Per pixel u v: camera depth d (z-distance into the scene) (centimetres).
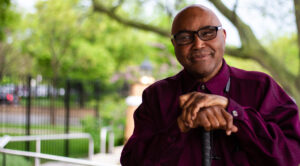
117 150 899
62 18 1505
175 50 128
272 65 835
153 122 135
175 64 823
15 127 1077
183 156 122
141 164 120
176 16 127
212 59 122
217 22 123
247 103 124
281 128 118
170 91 135
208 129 108
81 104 1347
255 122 111
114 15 1092
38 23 1605
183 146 116
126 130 730
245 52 834
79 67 2014
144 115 137
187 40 123
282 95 128
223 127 106
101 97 1756
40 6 1498
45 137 639
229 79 129
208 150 112
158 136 120
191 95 111
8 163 532
